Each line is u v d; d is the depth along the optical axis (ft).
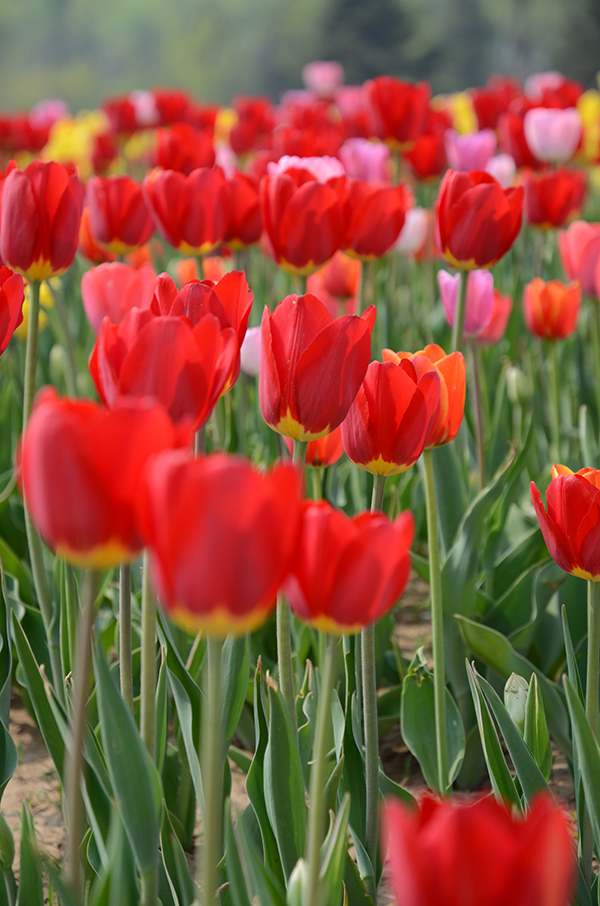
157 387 5.03
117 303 6.49
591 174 23.50
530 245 13.70
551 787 6.30
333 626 4.96
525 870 4.42
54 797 6.31
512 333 10.98
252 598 4.82
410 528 4.93
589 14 99.96
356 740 5.77
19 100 185.47
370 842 5.66
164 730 5.60
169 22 184.85
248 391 8.98
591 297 7.84
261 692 5.55
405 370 5.47
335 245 6.34
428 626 7.60
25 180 5.77
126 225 7.04
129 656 5.44
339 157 10.91
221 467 4.76
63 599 6.00
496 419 7.79
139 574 6.37
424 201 17.83
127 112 17.06
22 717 6.75
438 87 137.69
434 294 11.81
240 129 15.15
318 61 140.46
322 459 5.90
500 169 12.37
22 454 4.86
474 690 5.69
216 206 6.54
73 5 186.19
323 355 5.31
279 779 5.44
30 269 5.83
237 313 5.40
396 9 135.13
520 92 18.40
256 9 173.47
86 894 5.55
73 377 7.26
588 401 9.61
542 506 5.50
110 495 4.82
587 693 5.63
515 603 6.56
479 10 137.39
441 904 4.56
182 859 5.35
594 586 5.57
